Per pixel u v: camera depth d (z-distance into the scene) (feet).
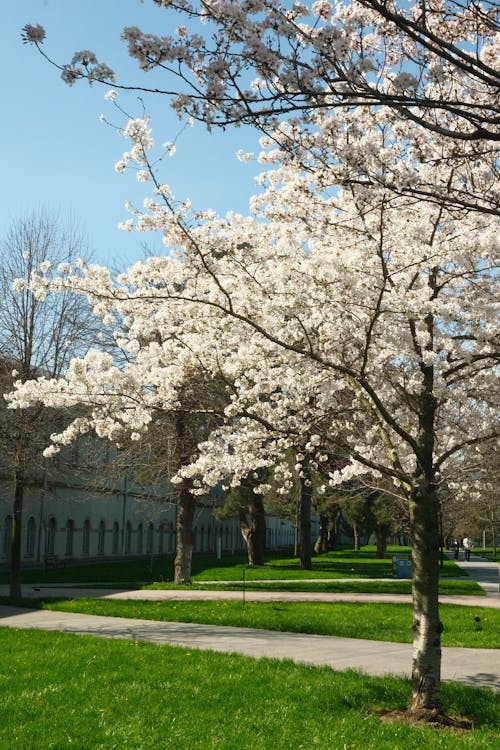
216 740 23.09
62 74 16.28
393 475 29.60
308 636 46.26
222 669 33.14
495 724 26.40
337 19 21.93
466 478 39.22
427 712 27.14
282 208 30.04
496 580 103.86
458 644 44.24
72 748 22.24
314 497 122.21
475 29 21.80
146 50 16.39
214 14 16.63
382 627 50.34
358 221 28.94
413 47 22.20
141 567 124.57
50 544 128.26
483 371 33.42
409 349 25.98
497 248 25.93
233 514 134.10
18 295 72.49
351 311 27.43
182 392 33.14
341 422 37.40
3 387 70.28
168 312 29.68
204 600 68.13
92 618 54.65
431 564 28.43
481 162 25.64
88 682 30.42
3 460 73.51
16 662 34.71
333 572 113.09
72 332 73.51
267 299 26.94
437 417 37.81
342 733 24.18
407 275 27.48
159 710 26.58
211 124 16.85
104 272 26.66
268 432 31.17
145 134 24.08
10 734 23.40
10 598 67.15
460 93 24.72
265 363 31.68
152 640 43.24
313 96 16.98
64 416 70.44
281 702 27.73
